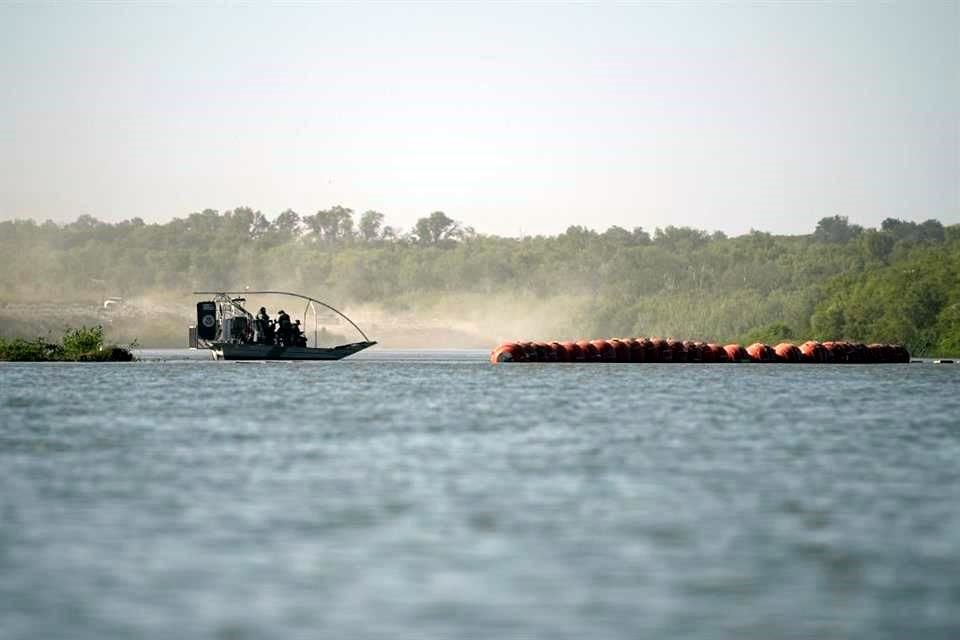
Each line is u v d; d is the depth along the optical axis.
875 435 191.62
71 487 133.50
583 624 81.38
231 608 84.75
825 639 78.25
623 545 103.75
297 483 136.75
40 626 80.62
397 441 181.12
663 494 129.62
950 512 118.81
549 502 124.19
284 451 167.62
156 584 90.81
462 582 91.62
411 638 78.56
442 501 124.69
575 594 88.38
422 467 150.62
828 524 112.75
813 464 154.38
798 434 193.00
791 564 97.06
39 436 187.88
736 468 150.25
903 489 133.12
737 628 80.56
